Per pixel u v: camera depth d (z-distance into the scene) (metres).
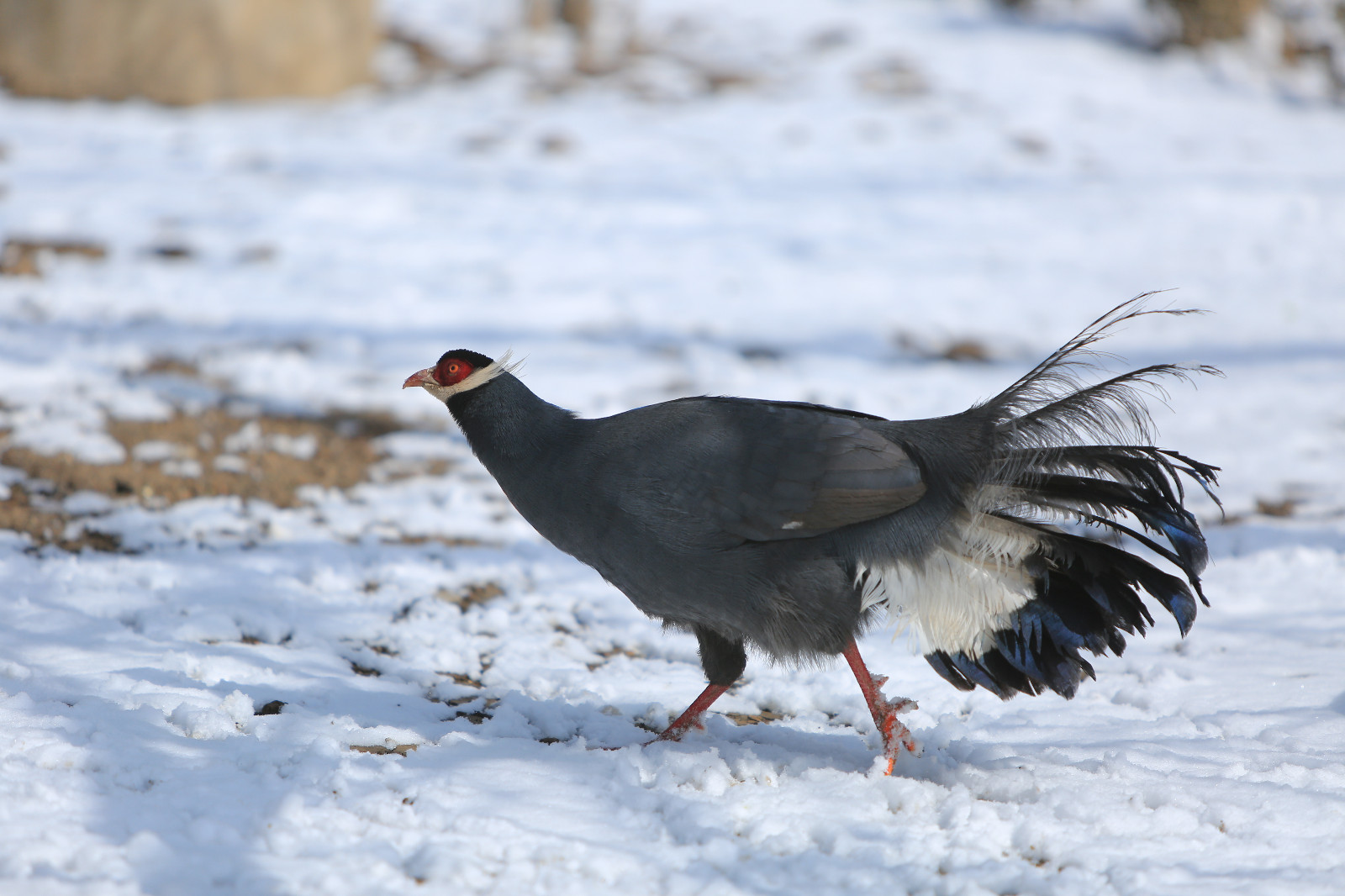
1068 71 34.66
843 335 18.39
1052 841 5.88
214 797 5.84
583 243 21.62
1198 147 29.34
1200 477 6.64
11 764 5.93
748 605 6.71
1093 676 6.96
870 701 6.89
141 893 4.93
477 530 11.52
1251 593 10.35
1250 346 18.36
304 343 16.27
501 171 25.45
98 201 21.53
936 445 6.77
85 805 5.62
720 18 39.91
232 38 28.58
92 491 11.22
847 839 5.78
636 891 5.27
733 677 7.31
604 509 6.70
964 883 5.36
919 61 35.25
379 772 6.34
